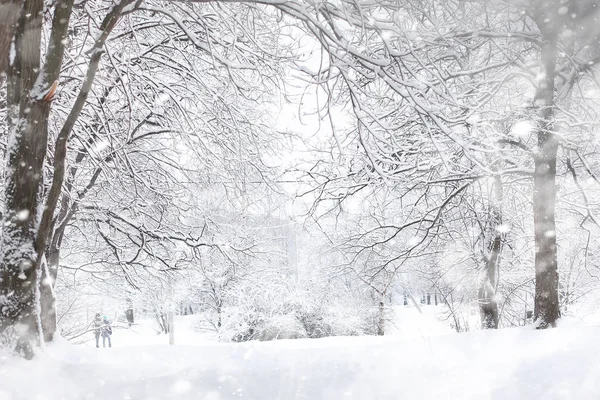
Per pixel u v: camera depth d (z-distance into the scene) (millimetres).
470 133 10703
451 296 20703
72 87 9898
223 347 7934
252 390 4617
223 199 14258
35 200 5766
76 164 10039
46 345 6336
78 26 9406
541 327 10445
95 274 15617
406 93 7336
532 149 11320
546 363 5508
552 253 10695
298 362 5777
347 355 6469
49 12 8141
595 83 10703
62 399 4219
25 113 5727
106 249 14000
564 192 15344
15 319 5457
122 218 11711
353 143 12734
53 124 9516
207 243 12750
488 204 15156
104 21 5902
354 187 13031
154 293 16891
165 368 5379
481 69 10219
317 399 4426
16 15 3469
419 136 11594
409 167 11312
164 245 12945
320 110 7391
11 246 5605
